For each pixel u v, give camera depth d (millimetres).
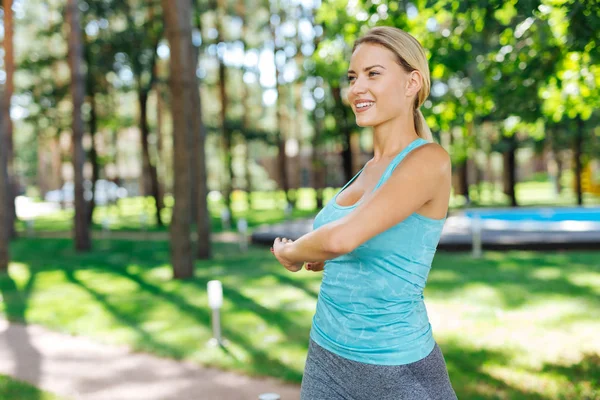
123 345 7484
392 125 1856
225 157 32062
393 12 5746
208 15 31906
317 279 11656
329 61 9133
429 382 1807
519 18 5266
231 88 40500
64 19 24750
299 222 22812
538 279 10789
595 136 30516
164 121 35312
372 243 1765
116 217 33344
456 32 5961
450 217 21516
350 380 1816
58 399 5570
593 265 12117
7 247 14367
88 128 28422
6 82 15023
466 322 7867
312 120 31391
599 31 4609
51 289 11688
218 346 7164
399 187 1664
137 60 25234
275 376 6055
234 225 24828
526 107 6988
